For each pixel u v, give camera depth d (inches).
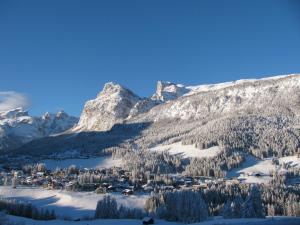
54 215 7362.2
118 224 6269.7
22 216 7091.5
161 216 7062.0
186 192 6993.1
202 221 6638.8
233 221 5944.9
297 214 7298.2
